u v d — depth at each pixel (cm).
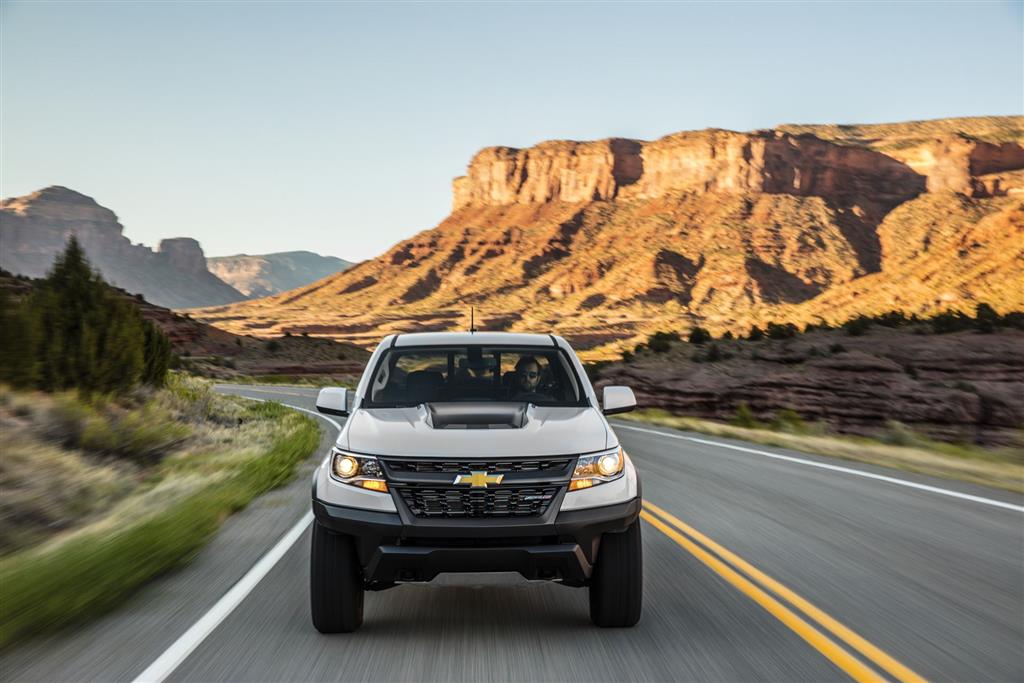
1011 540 780
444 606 574
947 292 9081
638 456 1495
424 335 657
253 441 1916
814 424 2270
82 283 1825
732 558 705
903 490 1093
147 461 1470
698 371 3117
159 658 464
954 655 469
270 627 520
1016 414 2197
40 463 1067
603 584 502
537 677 436
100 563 630
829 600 579
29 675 439
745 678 435
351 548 495
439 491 476
